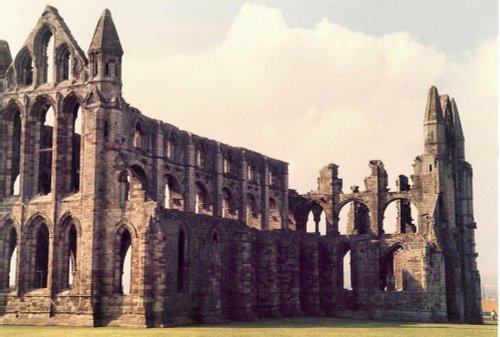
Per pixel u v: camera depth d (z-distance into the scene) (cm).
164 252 8875
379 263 12912
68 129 9806
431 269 12212
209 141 11881
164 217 9100
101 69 9469
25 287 9638
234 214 12369
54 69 9962
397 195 12975
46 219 9619
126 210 9075
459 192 13875
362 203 13300
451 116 13762
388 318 12488
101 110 9344
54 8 10150
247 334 7612
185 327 8662
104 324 8875
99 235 9144
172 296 9119
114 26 9656
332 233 13400
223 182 12081
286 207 13738
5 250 9925
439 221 12606
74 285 9475
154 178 10381
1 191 10081
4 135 10200
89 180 9231
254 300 10881
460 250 13600
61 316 9169
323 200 13638
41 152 10294
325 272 13225
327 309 13050
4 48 10631
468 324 11419
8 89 10231
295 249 12094
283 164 13825
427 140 12838
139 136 10262
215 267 9775
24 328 8525
